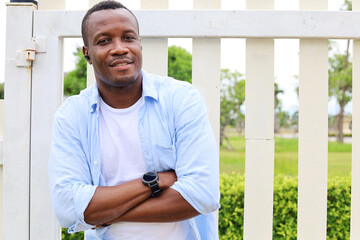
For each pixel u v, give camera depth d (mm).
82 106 1594
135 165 1535
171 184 1496
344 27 1975
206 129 1530
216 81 2043
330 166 10641
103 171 1554
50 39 2064
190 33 2008
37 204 2074
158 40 2057
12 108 2076
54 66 2070
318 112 2016
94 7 1524
